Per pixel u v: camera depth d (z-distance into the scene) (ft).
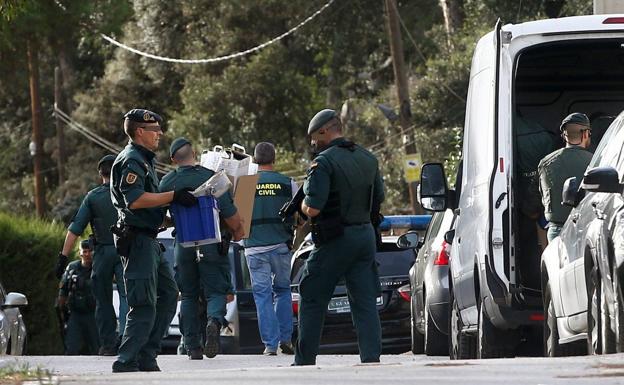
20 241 208.54
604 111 118.83
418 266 139.74
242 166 109.50
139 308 86.84
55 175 486.38
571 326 83.15
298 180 345.51
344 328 148.87
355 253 83.56
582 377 58.90
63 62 490.08
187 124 421.59
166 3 440.86
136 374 70.54
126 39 451.53
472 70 107.86
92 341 173.06
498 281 95.91
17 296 134.62
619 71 115.34
